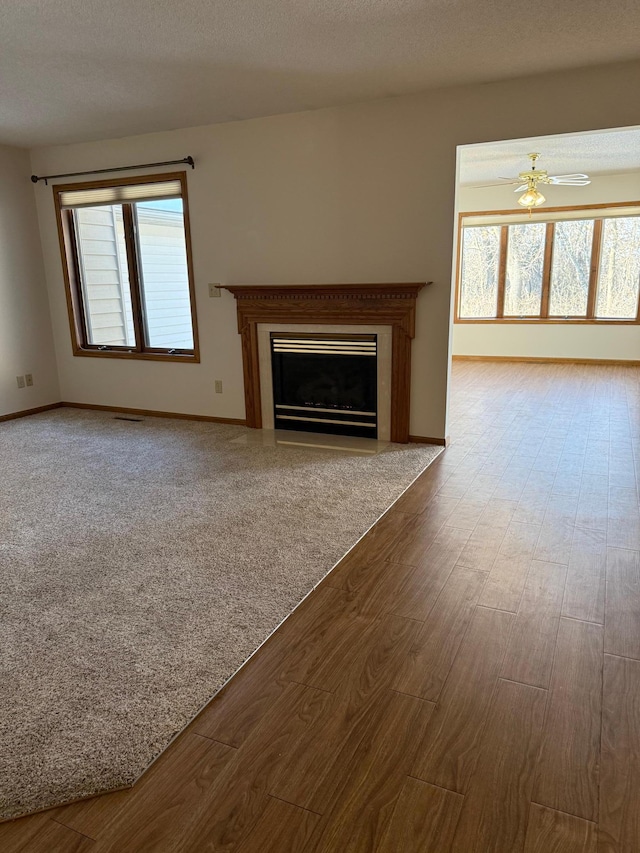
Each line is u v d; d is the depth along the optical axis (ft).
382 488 11.59
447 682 6.10
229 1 8.32
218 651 6.66
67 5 8.36
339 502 10.91
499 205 27.20
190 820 4.61
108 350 18.61
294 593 7.84
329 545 9.19
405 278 13.93
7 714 5.76
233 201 15.30
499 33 9.61
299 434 15.71
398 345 14.14
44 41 9.64
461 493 11.31
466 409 18.45
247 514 10.43
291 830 4.51
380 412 14.88
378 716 5.65
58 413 18.70
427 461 13.24
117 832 4.53
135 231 17.24
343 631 6.99
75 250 18.45
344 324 14.62
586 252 26.43
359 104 13.41
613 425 16.28
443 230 13.29
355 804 4.72
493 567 8.46
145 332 17.95
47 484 12.13
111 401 18.83
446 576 8.22
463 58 10.72
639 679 6.10
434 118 12.76
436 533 9.57
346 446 14.51
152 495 11.42
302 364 15.49
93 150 16.72
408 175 13.33
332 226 14.37
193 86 11.98
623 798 4.73
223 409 17.06
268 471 12.69
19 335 18.08
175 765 5.14
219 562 8.71
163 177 15.99
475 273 28.43
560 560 8.64
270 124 14.39
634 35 9.74
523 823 4.53
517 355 28.30
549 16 8.99
